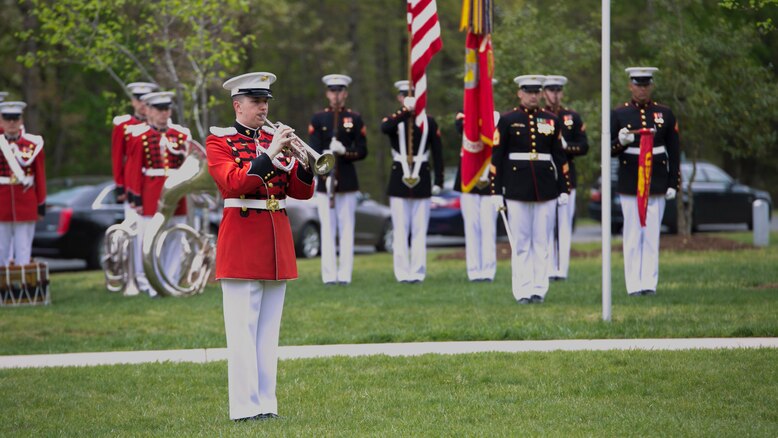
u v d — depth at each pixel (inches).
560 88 1520.7
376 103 3828.7
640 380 830.5
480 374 866.8
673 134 1326.3
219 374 898.7
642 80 1321.4
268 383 746.8
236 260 719.1
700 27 2137.1
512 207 1275.8
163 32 1817.2
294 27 3257.9
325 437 677.3
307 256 2158.0
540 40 2102.6
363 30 3688.5
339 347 1015.0
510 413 738.2
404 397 794.8
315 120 1544.0
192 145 1393.9
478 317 1165.7
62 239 1916.8
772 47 2797.7
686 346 966.4
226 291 728.3
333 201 1534.2
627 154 1321.4
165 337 1090.7
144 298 1438.2
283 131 702.5
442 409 754.2
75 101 3548.2
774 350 930.1
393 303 1305.4
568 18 2910.9
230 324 729.0
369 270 1790.1
